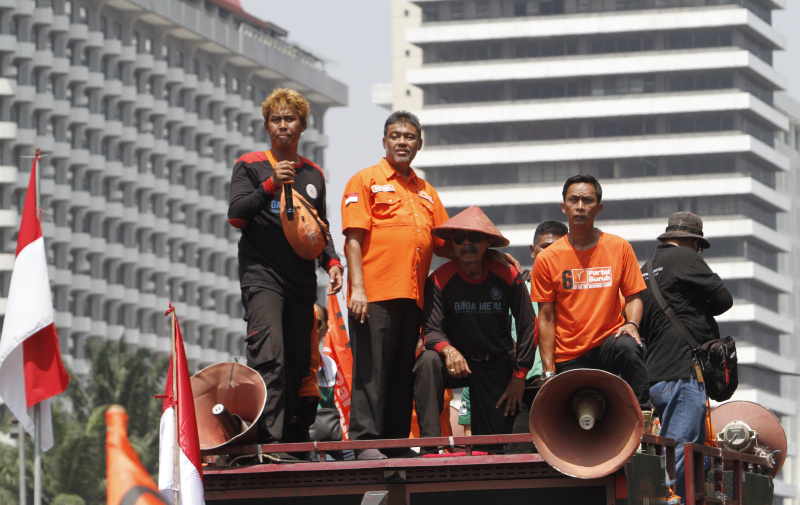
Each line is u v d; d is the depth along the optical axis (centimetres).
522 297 1294
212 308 18050
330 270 1278
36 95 15738
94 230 16312
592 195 1272
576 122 19388
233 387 1178
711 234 18900
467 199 19275
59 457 7875
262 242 1252
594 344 1273
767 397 18450
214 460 1168
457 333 1284
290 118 1271
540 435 1054
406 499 1077
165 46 17700
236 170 1269
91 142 16400
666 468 1188
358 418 1266
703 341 1366
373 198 1288
